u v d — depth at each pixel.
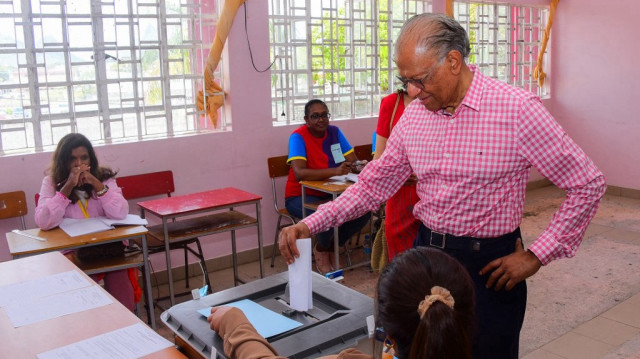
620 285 3.39
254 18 3.87
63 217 2.82
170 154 3.63
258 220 3.29
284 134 4.14
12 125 3.14
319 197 3.80
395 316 0.88
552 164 1.40
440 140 1.49
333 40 4.32
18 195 3.06
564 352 2.61
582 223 1.42
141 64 3.49
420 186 1.59
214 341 1.18
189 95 3.74
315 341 1.15
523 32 5.88
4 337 1.31
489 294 1.49
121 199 2.85
